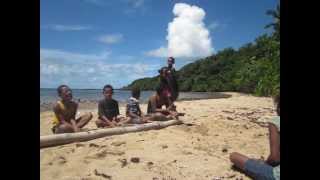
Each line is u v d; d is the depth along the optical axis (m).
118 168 5.16
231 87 47.97
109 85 7.86
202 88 56.22
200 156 5.89
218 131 8.16
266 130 8.44
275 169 4.33
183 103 15.58
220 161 5.64
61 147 6.17
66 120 6.98
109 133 7.11
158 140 6.84
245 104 15.70
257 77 31.83
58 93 6.99
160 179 4.80
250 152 6.39
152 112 9.10
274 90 21.62
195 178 4.88
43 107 14.20
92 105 15.53
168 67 9.33
